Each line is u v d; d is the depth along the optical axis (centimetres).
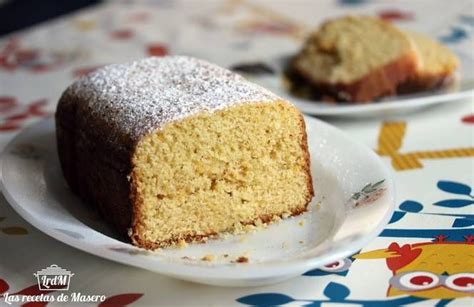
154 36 88
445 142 65
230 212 55
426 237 53
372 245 52
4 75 80
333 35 77
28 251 53
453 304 46
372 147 65
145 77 58
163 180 53
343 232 50
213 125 53
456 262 50
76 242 48
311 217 56
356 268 50
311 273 50
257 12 96
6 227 55
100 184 55
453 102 72
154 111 53
